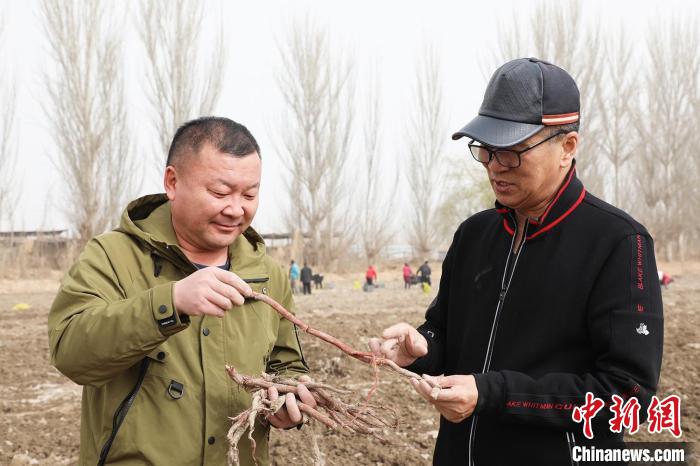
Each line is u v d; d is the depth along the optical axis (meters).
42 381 9.06
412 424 6.44
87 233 34.44
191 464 2.37
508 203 2.60
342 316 15.47
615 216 2.53
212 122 2.47
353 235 42.66
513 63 2.56
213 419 2.42
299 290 30.39
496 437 2.54
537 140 2.46
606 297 2.43
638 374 2.36
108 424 2.38
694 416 6.43
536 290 2.54
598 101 41.75
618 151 46.09
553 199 2.59
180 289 2.22
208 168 2.39
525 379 2.38
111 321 2.23
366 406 2.57
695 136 44.94
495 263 2.72
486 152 2.56
